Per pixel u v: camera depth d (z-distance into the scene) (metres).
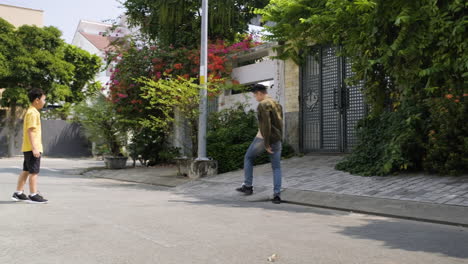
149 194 7.66
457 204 5.41
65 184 9.40
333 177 8.17
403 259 3.22
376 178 7.64
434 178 7.08
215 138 10.79
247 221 4.85
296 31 10.02
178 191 8.39
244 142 11.16
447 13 7.07
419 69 7.67
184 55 14.12
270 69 12.98
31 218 4.81
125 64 14.34
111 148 14.62
